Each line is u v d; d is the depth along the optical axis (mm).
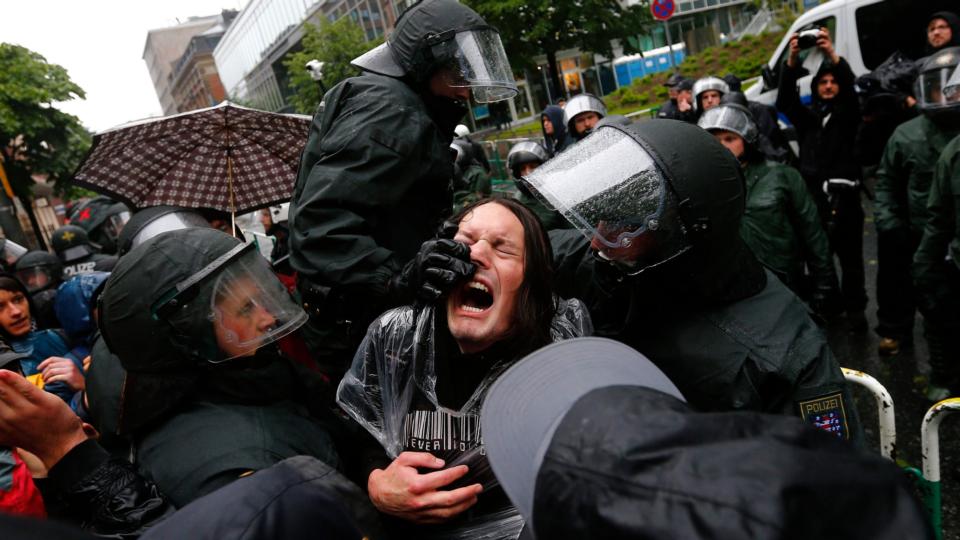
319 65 4812
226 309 1196
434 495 1026
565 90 27609
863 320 3822
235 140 2527
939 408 1502
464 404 1134
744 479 398
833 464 408
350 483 708
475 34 1656
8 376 1039
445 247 1059
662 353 1272
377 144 1521
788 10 18250
